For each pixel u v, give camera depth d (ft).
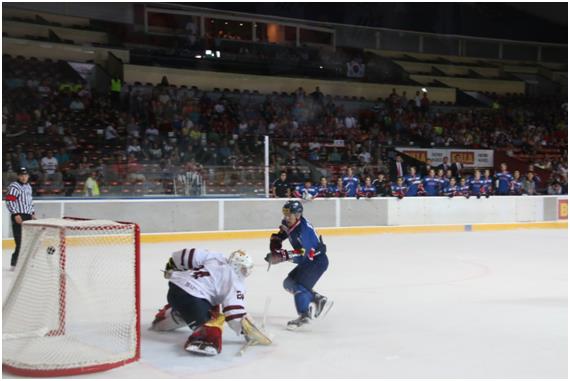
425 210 51.55
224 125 69.56
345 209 48.37
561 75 103.14
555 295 24.38
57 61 70.85
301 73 86.94
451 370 14.57
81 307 17.43
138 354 14.58
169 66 77.46
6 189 40.70
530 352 16.15
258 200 45.42
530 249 40.34
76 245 19.77
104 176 43.11
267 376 13.91
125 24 77.87
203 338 15.24
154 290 24.50
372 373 14.26
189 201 43.06
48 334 16.10
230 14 83.51
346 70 89.35
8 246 37.24
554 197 57.11
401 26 94.84
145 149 46.85
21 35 71.05
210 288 15.93
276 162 51.72
